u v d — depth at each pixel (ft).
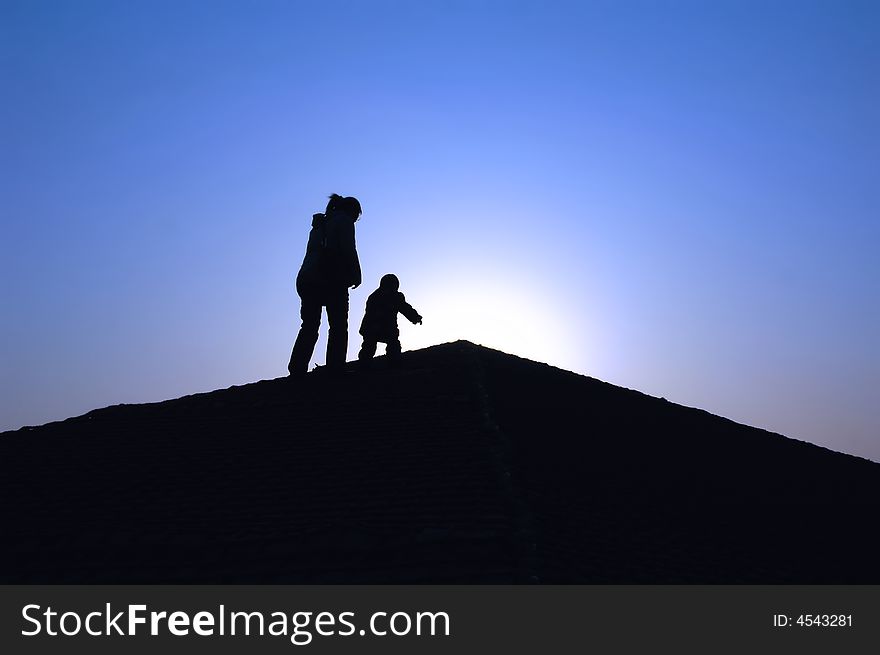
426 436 28.25
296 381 36.99
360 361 40.57
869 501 34.68
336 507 23.18
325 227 36.96
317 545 20.95
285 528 22.20
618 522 24.32
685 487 29.89
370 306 40.14
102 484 26.66
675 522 26.02
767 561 24.91
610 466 29.37
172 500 24.89
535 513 22.24
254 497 24.50
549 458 27.73
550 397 36.83
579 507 24.36
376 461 26.30
